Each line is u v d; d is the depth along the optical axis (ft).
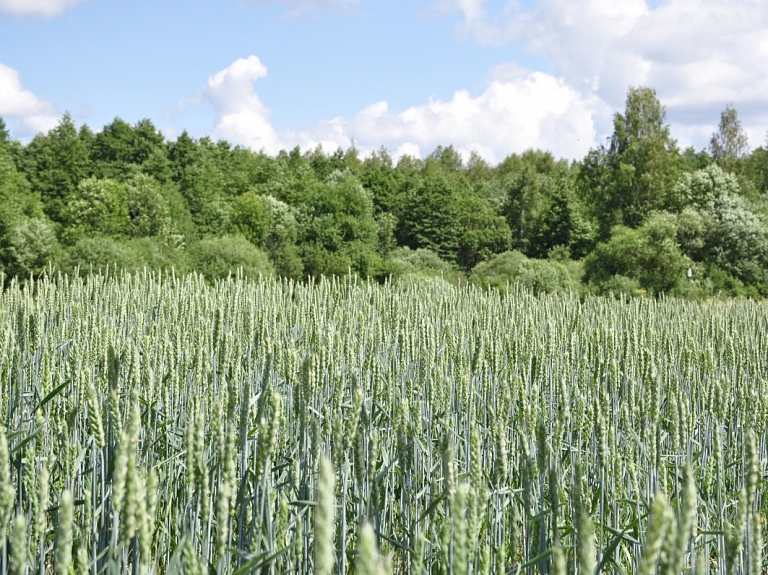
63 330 17.98
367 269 128.57
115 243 79.97
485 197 247.50
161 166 187.32
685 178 170.81
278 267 129.18
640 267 111.45
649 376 11.02
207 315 19.80
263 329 14.97
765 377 17.60
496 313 22.62
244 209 162.09
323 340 12.95
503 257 122.42
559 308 33.04
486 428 12.20
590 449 12.70
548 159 351.25
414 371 16.03
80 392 10.46
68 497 4.99
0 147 160.35
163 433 11.53
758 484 11.72
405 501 10.82
